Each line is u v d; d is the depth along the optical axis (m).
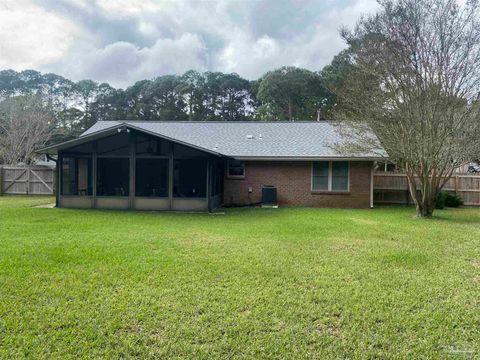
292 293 4.24
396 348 3.10
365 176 14.78
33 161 28.05
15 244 6.47
